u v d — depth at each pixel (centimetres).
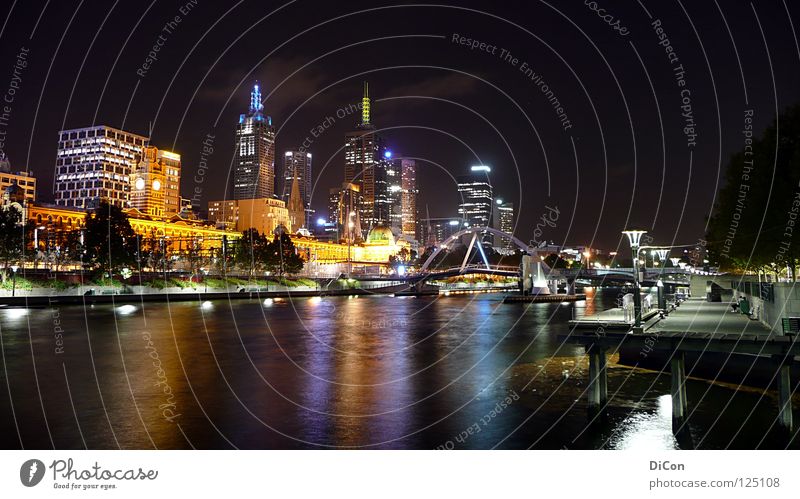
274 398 3306
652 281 16250
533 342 6131
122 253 12662
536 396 3369
